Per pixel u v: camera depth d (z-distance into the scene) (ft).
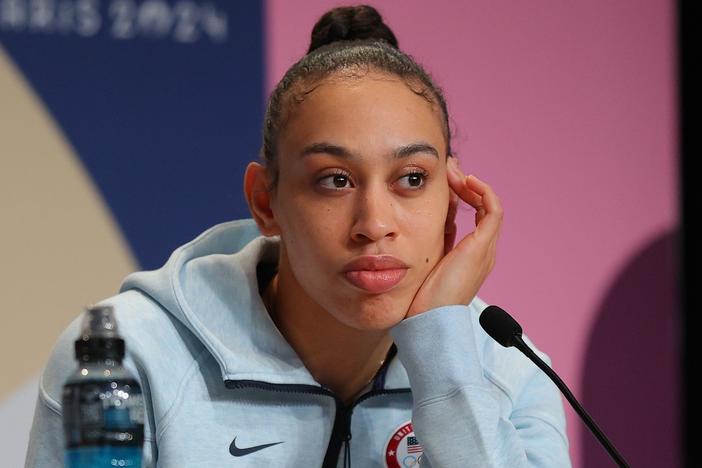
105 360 12.66
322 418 17.74
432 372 16.49
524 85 31.71
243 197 29.43
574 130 32.07
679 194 32.78
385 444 17.95
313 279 16.47
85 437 12.30
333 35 19.44
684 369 32.73
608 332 32.07
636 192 32.45
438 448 16.24
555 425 19.02
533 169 31.63
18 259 27.76
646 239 32.50
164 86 28.96
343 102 16.19
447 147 17.46
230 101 29.43
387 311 16.43
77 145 28.30
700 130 32.91
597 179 32.14
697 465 32.35
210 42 29.37
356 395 18.26
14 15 28.02
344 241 16.11
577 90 32.14
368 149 15.97
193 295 17.99
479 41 31.42
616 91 32.45
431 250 16.69
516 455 16.48
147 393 17.37
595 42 32.37
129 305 17.98
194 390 17.47
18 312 27.68
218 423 17.35
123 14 28.78
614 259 32.17
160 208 28.81
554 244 31.68
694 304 32.58
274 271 19.02
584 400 31.78
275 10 29.84
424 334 16.63
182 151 29.04
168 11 29.09
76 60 28.37
